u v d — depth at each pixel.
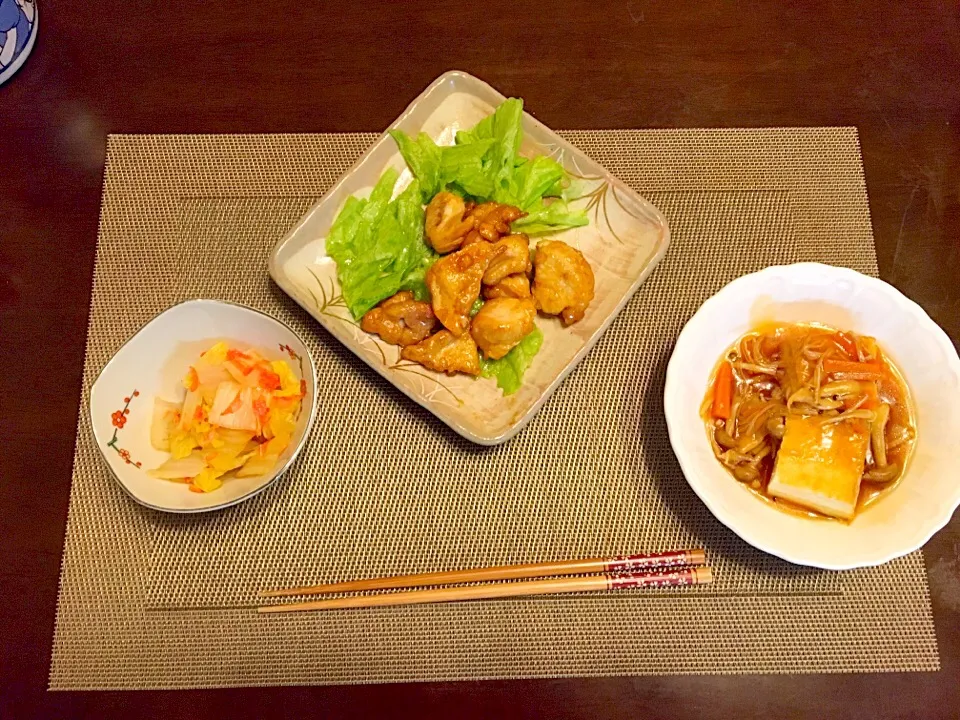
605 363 0.48
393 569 0.46
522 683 0.44
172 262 0.50
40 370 0.48
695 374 0.44
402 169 0.51
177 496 0.44
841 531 0.43
